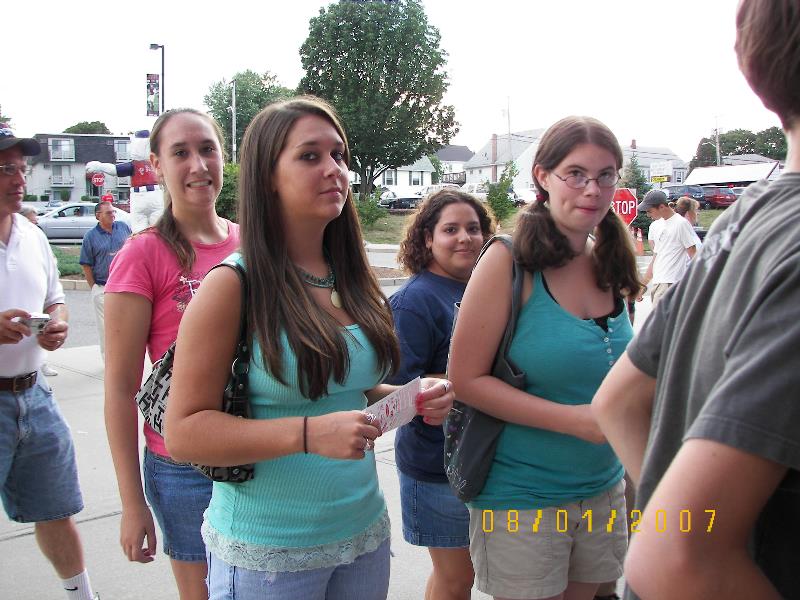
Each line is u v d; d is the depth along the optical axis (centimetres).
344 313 181
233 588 166
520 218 205
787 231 87
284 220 172
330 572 171
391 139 4209
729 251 97
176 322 235
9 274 280
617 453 119
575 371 198
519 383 199
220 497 172
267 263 163
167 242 240
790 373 80
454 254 261
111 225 744
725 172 4316
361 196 3788
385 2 4078
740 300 90
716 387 87
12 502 286
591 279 209
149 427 233
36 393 284
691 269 106
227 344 160
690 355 100
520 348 199
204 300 159
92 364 754
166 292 235
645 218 2570
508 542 203
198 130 252
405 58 4144
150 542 226
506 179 2564
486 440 204
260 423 154
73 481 293
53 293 314
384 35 4109
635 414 118
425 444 246
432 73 4219
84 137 6700
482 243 268
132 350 230
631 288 211
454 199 268
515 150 7294
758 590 86
